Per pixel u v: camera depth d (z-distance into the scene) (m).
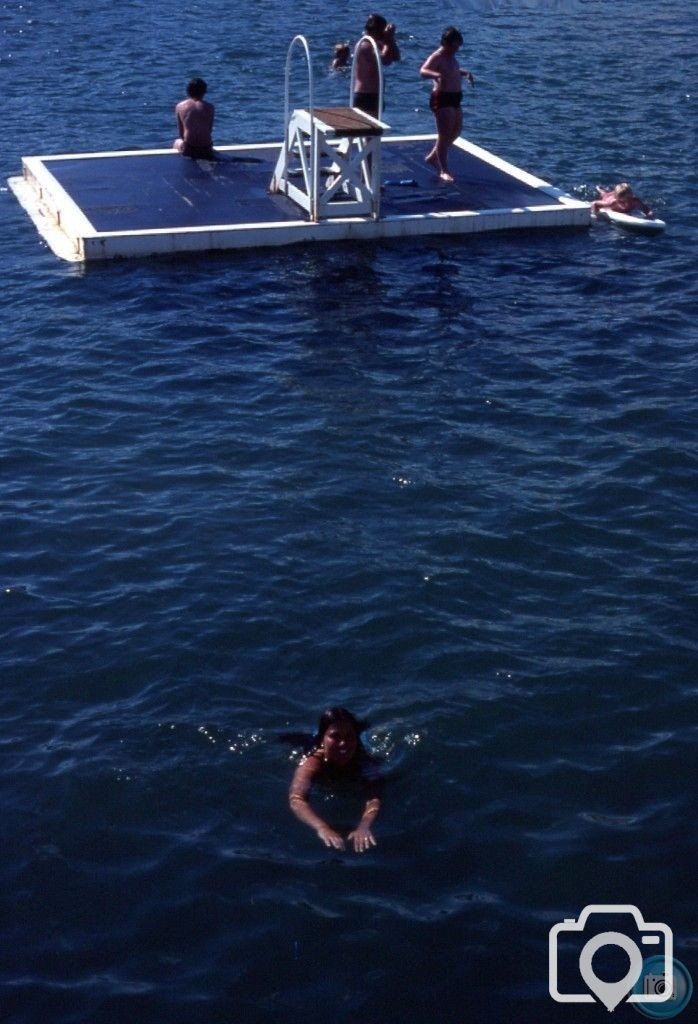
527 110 25.95
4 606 10.22
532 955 7.16
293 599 10.23
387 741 8.69
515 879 7.66
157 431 13.09
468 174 20.72
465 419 13.34
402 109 26.84
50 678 9.36
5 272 17.33
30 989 6.96
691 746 8.70
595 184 21.17
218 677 9.34
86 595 10.35
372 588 10.38
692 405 13.70
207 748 8.65
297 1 37.97
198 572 10.61
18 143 23.95
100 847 7.89
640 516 11.55
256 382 14.12
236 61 30.67
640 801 8.25
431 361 14.68
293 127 19.09
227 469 12.32
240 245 17.94
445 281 17.03
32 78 28.94
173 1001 6.89
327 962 7.12
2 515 11.54
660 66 29.91
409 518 11.46
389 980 7.01
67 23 34.94
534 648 9.69
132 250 17.64
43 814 8.12
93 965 7.11
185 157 21.34
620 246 18.47
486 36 33.34
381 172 20.59
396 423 13.22
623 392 14.00
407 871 7.70
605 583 10.56
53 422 13.30
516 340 15.27
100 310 16.05
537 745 8.71
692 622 10.05
